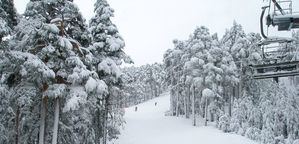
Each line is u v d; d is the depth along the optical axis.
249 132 42.88
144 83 114.38
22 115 20.31
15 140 19.53
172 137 43.91
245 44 53.00
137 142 41.88
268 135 41.31
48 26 17.62
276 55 15.41
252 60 50.44
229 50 55.72
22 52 17.19
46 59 19.19
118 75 27.16
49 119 20.61
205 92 48.50
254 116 46.09
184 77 56.09
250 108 47.22
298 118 45.12
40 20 18.33
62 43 17.72
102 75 28.05
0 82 18.56
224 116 47.72
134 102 109.69
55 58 18.92
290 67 15.02
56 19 18.64
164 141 41.81
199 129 48.12
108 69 26.62
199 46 50.53
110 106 31.09
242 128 45.00
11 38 18.78
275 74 15.19
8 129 20.45
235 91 57.69
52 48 18.00
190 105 63.50
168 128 50.78
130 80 30.81
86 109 22.78
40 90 19.25
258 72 15.41
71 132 21.81
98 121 28.28
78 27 20.77
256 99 52.69
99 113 28.20
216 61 52.50
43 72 17.03
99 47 28.05
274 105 48.00
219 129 47.47
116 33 29.25
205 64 50.88
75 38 21.06
